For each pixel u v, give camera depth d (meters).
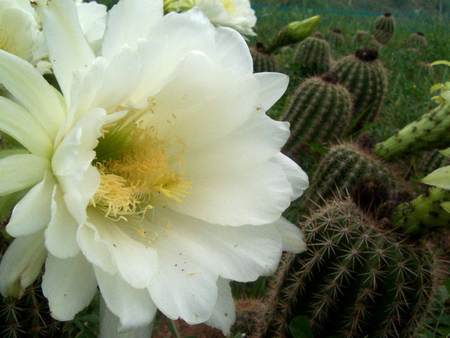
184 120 0.32
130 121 0.32
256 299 0.55
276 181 0.31
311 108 0.73
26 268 0.23
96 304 0.40
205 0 0.57
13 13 0.32
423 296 0.36
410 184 0.81
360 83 0.91
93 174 0.25
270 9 1.91
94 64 0.24
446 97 0.54
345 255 0.36
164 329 0.49
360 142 0.68
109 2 1.36
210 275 0.27
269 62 1.01
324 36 1.62
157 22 0.27
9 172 0.23
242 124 0.31
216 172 0.32
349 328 0.37
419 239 0.39
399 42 1.84
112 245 0.26
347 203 0.40
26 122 0.24
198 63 0.28
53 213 0.22
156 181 0.32
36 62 0.34
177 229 0.31
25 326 0.29
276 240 0.30
